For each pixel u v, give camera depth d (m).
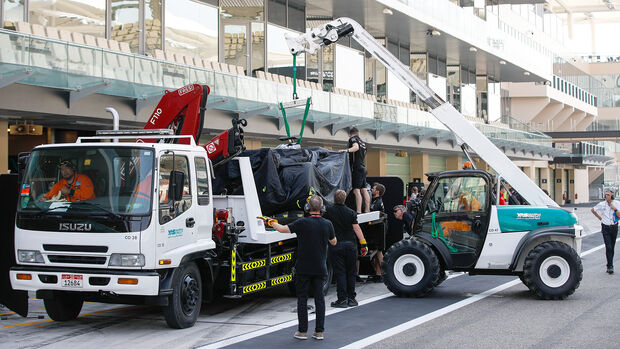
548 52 63.56
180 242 9.03
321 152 12.91
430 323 9.58
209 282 9.77
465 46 37.25
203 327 9.41
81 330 9.28
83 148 8.96
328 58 30.36
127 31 20.36
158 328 9.35
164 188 8.84
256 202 10.55
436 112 13.20
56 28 17.84
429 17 31.69
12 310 9.83
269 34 26.59
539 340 8.50
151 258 8.54
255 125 21.77
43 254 8.80
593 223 36.16
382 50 13.67
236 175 10.55
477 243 11.90
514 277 14.80
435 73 39.78
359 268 14.28
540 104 62.88
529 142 43.03
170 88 17.72
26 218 8.90
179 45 22.50
